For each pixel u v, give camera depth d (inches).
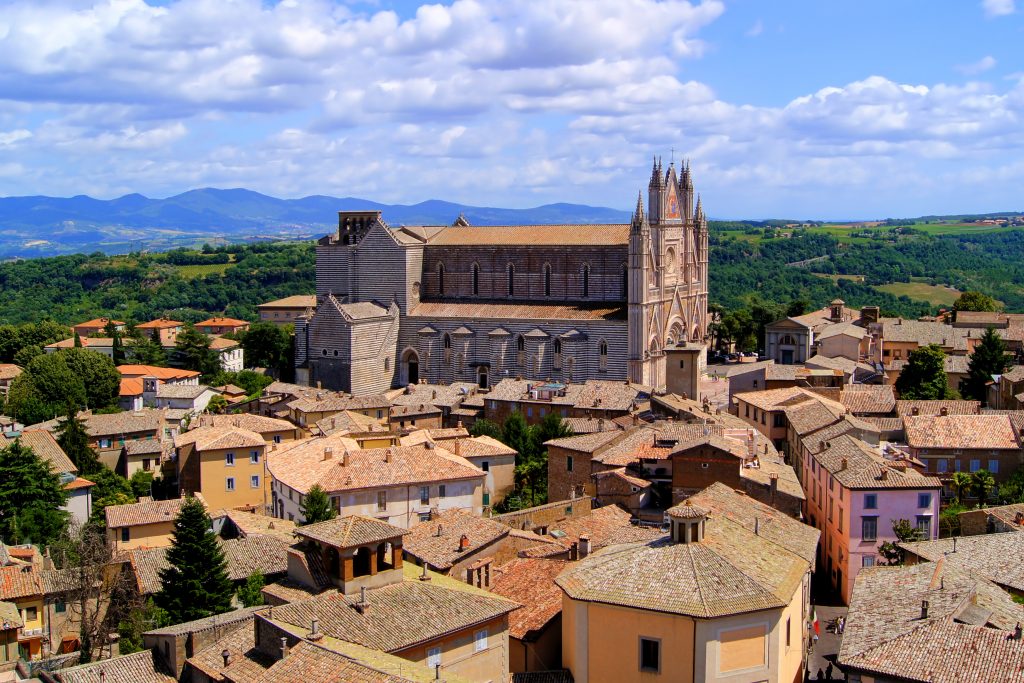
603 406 6815.9
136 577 4247.0
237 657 2704.2
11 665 3629.4
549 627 3063.5
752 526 3366.1
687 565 2731.3
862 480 4313.5
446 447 5634.8
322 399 7642.7
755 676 2632.9
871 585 3115.2
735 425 5851.4
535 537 3964.1
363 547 2952.8
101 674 2962.6
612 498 4542.3
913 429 5403.5
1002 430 5334.6
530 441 6166.3
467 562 3673.7
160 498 6451.8
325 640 2568.9
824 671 3309.5
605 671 2706.7
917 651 2578.7
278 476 4904.0
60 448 6373.0
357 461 4805.6
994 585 3127.5
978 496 5027.1
